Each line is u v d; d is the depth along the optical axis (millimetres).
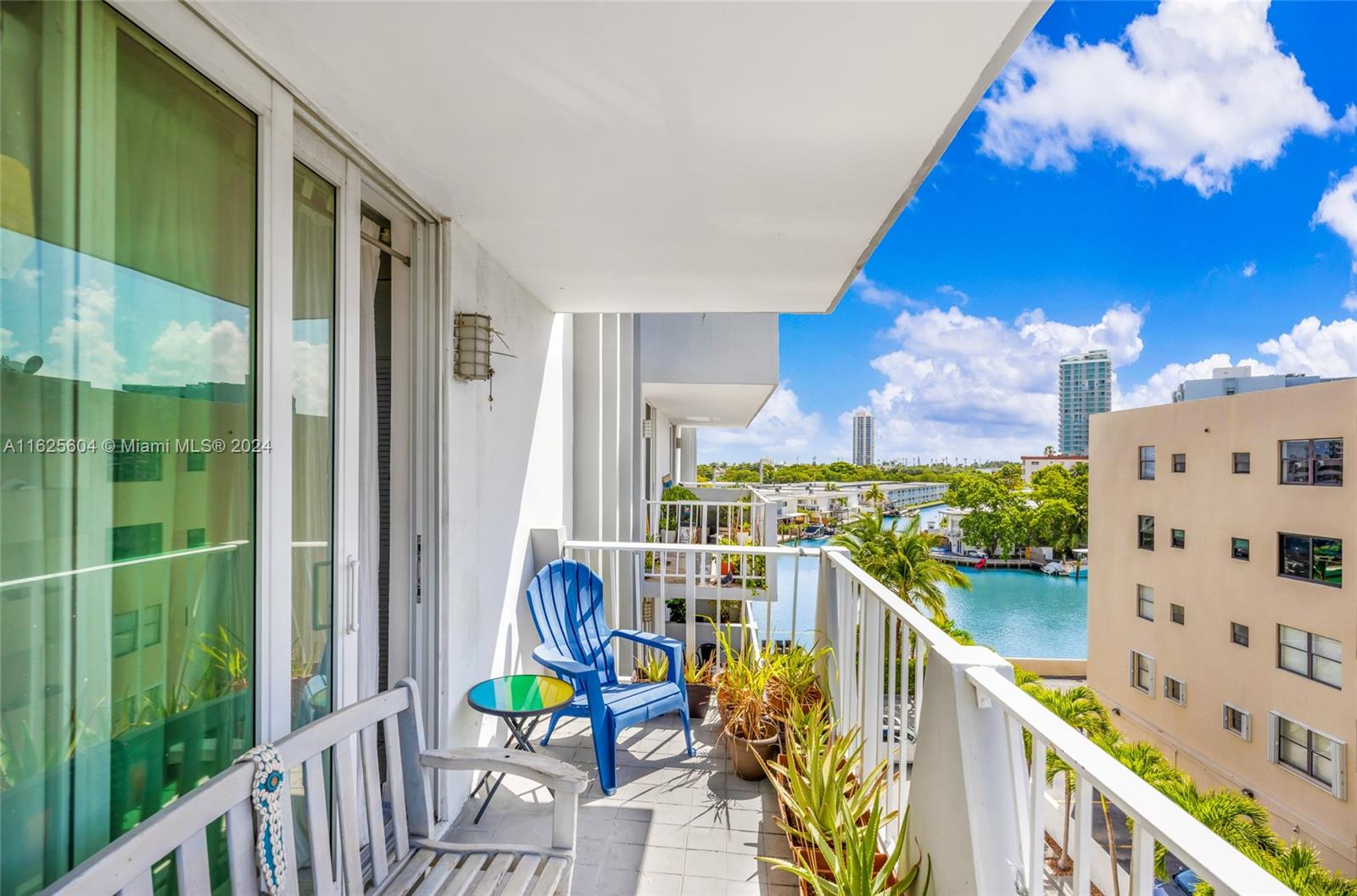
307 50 1423
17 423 1004
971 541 48625
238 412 1442
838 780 2064
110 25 1146
